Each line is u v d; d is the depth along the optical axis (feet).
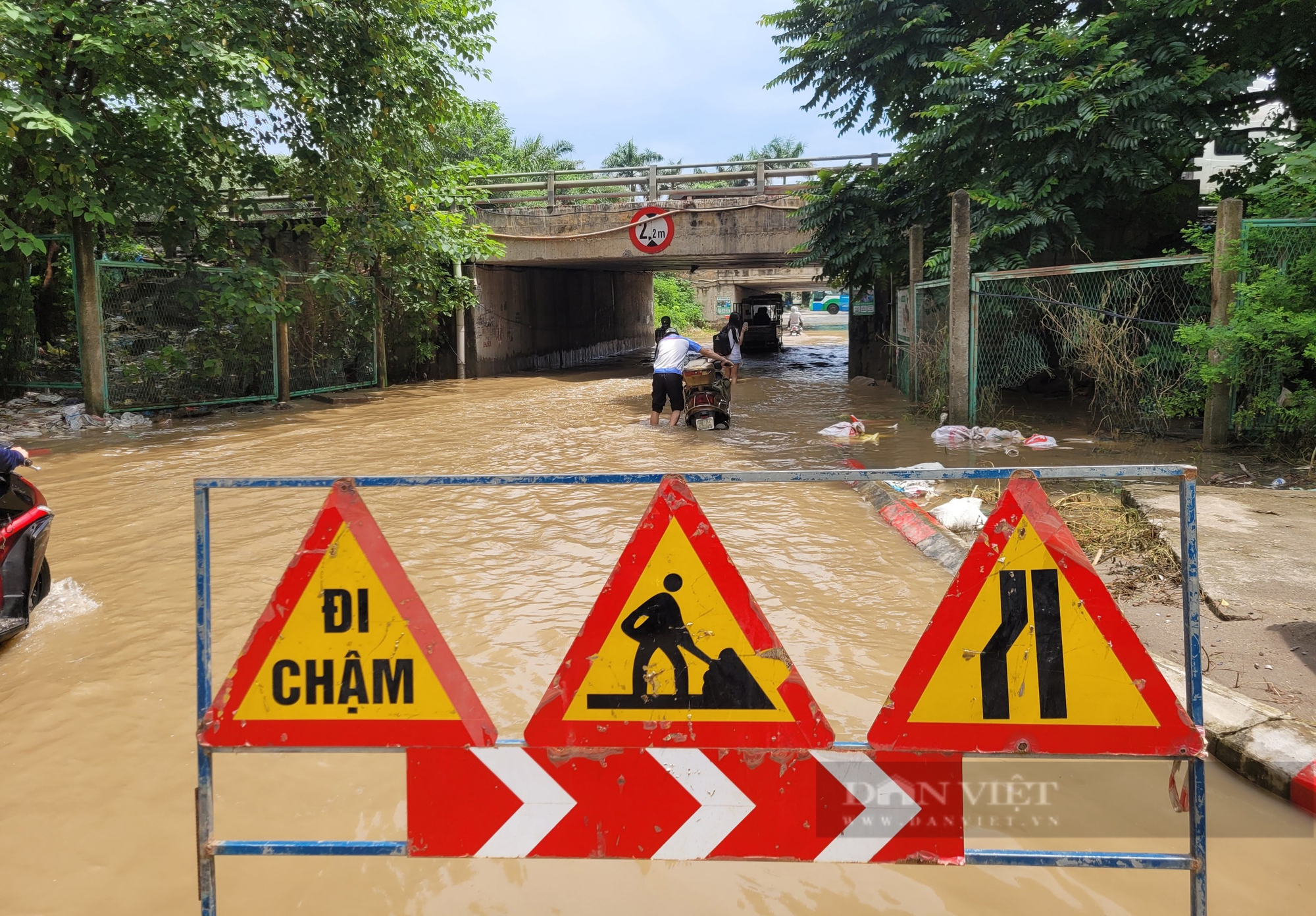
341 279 52.49
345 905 8.01
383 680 7.21
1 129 33.63
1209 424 29.07
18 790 9.92
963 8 48.39
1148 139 37.99
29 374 47.37
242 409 49.42
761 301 101.04
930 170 48.62
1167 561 16.70
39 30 35.01
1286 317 26.35
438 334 69.97
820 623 14.43
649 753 7.18
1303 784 9.34
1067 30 39.88
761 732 7.14
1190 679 7.02
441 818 7.20
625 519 21.58
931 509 21.59
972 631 7.11
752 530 20.25
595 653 7.18
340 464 30.86
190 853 8.80
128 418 43.21
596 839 7.20
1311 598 14.58
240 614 15.42
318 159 49.67
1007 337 39.93
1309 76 41.73
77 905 8.04
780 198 65.00
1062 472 7.14
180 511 23.36
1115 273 38.01
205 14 39.93
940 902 8.01
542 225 70.13
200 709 7.39
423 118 53.88
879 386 55.42
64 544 20.30
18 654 13.76
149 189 43.34
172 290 47.57
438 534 20.38
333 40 47.78
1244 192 41.32
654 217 67.21
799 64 51.08
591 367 87.35
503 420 42.91
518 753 7.18
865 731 10.69
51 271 50.19
